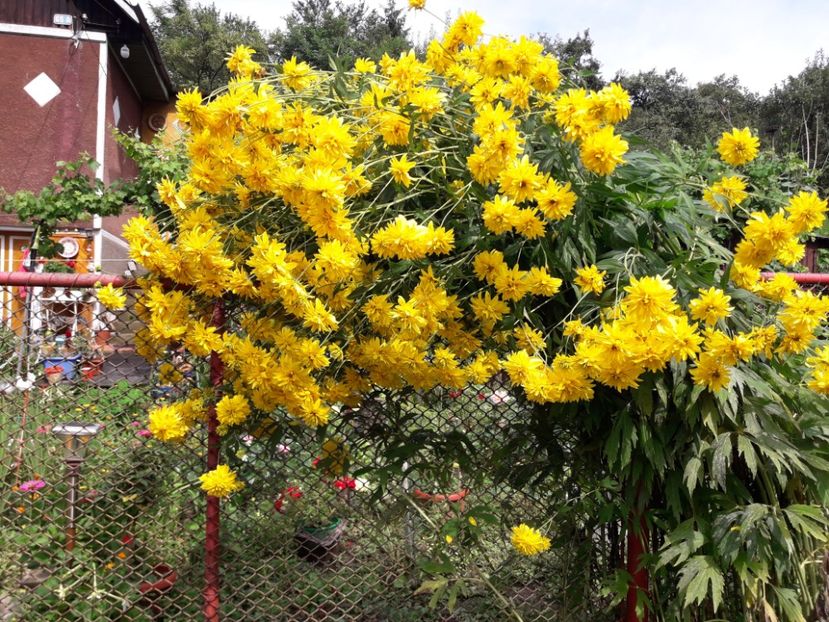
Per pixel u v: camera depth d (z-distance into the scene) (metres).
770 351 1.92
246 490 2.32
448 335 2.12
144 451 2.40
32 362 2.24
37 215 6.45
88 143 11.87
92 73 11.89
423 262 2.03
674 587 2.24
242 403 2.07
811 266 5.77
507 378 2.31
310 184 1.76
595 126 1.91
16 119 11.67
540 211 2.02
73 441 2.37
